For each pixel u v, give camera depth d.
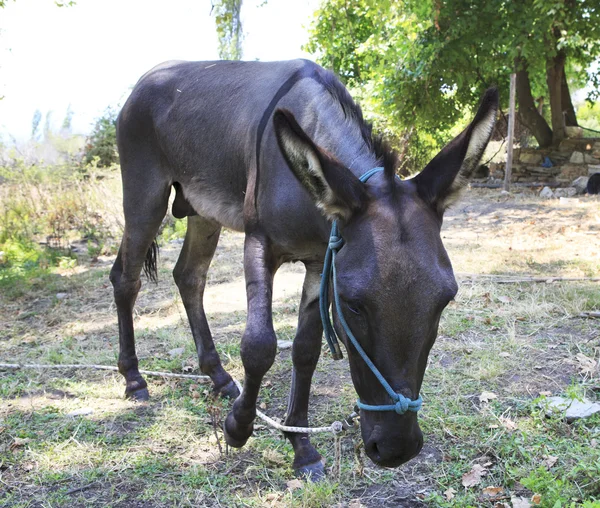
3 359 4.77
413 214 2.09
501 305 5.33
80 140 15.84
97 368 4.48
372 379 2.08
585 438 3.10
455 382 3.88
